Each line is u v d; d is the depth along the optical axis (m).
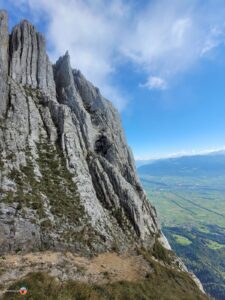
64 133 53.53
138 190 64.69
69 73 73.75
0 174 36.28
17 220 31.55
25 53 65.50
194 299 34.47
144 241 48.75
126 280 31.38
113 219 48.50
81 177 47.81
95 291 25.58
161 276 37.12
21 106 51.91
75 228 36.94
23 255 29.11
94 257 35.28
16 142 44.44
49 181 42.69
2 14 62.12
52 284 23.66
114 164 63.28
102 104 77.06
